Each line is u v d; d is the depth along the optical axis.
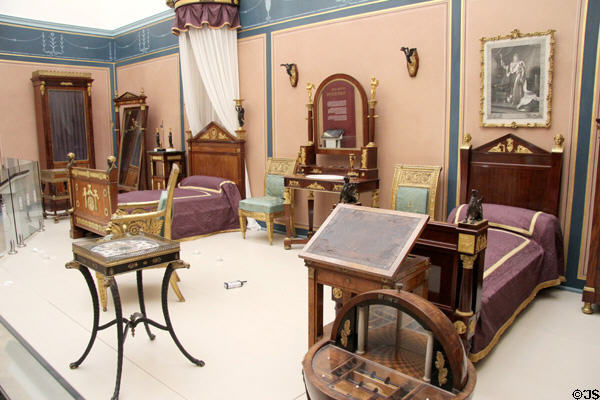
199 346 2.79
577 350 2.71
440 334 1.36
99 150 8.13
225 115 5.92
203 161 6.35
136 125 7.53
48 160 7.12
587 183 3.50
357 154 4.73
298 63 5.26
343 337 1.64
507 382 2.38
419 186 4.26
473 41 3.96
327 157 5.11
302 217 5.48
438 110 4.23
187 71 6.18
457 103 4.11
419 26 4.27
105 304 3.34
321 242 2.18
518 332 2.95
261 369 2.52
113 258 2.29
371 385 1.43
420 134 4.37
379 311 1.59
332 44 4.92
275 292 3.68
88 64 7.88
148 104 7.57
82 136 7.43
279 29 5.39
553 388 2.32
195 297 3.58
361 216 2.23
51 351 2.73
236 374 2.47
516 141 3.74
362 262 1.97
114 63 8.16
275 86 5.54
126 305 3.43
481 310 2.38
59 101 7.17
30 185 5.65
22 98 7.23
